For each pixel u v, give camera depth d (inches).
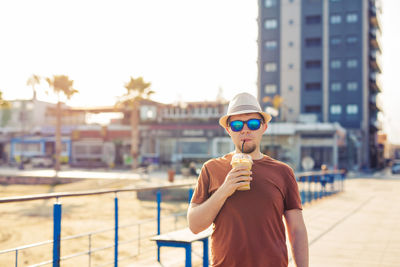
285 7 2439.7
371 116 2586.1
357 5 2342.5
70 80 1754.4
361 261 241.4
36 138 2384.4
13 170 1904.5
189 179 1222.9
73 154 2301.9
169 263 223.9
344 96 2331.4
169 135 2095.2
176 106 2133.4
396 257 250.8
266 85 2444.6
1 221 610.5
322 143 1947.6
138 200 855.1
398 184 1113.4
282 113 2375.7
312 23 2410.2
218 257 89.6
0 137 2456.9
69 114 2444.6
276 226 88.3
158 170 1920.5
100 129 2246.6
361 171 2102.6
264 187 88.0
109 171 1804.9
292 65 2407.7
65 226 548.7
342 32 2357.3
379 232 335.0
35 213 699.4
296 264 90.0
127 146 2215.8
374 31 2583.7
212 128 2046.0
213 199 85.1
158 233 242.5
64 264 342.6
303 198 540.7
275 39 2444.6
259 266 85.4
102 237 468.8
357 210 487.8
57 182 1336.1
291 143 1956.2
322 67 2372.0
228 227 87.9
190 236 183.5
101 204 789.9
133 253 374.6
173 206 759.1
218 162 94.8
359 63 2324.1
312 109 2374.5
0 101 1718.8
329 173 759.1
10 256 384.5
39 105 2513.5
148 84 1742.1
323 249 272.4
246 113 93.0
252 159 93.7
